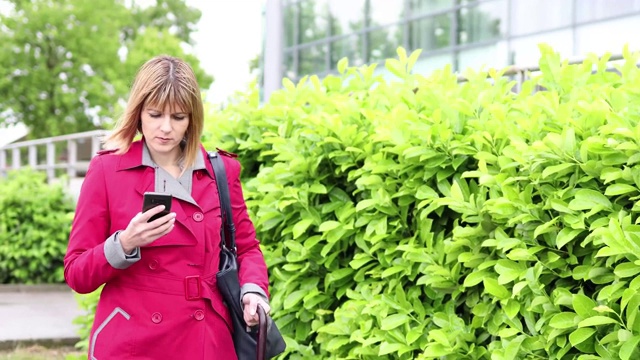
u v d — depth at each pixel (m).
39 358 7.32
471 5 15.48
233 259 2.84
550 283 2.97
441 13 16.05
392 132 3.40
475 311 3.06
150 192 2.61
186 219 2.72
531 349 2.89
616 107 3.05
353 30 17.84
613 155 2.77
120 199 2.72
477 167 3.31
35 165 16.88
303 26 19.06
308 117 3.82
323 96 4.12
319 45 18.64
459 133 3.41
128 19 38.53
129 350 2.64
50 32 34.69
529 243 2.95
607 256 2.77
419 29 16.50
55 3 35.06
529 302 2.91
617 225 2.55
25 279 12.80
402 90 3.76
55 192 13.26
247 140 4.41
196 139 2.76
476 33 15.41
